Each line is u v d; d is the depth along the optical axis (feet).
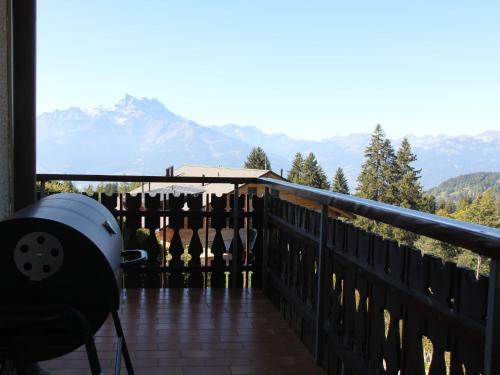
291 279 12.00
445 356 5.36
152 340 10.91
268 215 14.64
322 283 9.51
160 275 15.47
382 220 6.40
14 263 5.68
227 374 9.25
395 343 6.61
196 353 10.23
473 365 4.74
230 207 15.61
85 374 9.11
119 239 7.22
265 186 14.79
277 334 11.48
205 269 15.56
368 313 7.60
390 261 6.71
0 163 8.96
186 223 15.51
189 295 14.64
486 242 4.09
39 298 5.75
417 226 5.35
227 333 11.46
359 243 7.84
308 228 10.62
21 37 9.40
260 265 15.58
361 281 7.84
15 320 5.49
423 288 5.77
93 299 5.84
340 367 8.88
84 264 5.76
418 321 5.95
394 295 6.54
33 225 5.65
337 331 8.86
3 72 9.05
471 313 4.76
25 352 5.86
